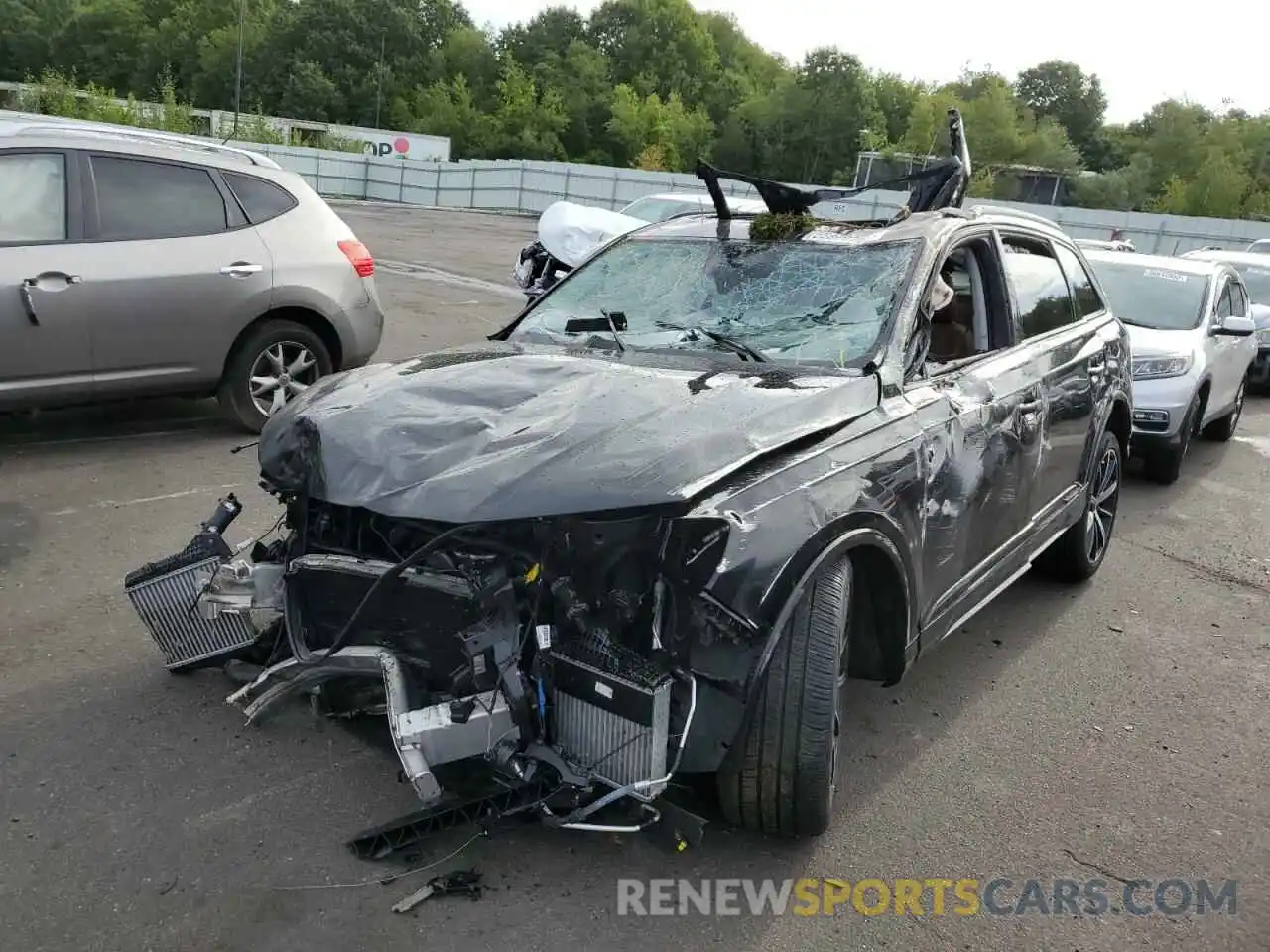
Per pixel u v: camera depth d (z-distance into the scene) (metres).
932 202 4.80
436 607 2.92
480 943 2.68
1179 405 8.05
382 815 3.17
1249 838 3.41
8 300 6.07
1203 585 5.99
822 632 2.93
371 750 3.52
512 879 2.93
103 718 3.66
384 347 10.59
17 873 2.85
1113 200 64.94
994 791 3.60
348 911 2.76
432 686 2.98
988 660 4.74
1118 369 5.60
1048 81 96.62
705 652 2.78
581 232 11.75
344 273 7.49
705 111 90.94
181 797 3.22
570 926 2.76
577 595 2.82
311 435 3.22
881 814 3.41
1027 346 4.67
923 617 3.60
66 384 6.39
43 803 3.16
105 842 3.00
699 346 3.85
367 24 90.00
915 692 4.37
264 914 2.74
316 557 3.16
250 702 3.51
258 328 7.19
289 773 3.38
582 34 98.75
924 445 3.48
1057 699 4.38
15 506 5.74
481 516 2.71
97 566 4.99
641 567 2.79
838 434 3.21
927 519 3.49
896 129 83.31
